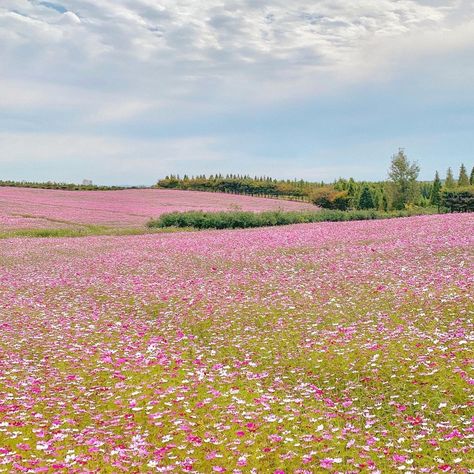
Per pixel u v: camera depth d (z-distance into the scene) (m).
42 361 13.93
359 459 8.47
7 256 32.03
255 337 15.84
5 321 17.94
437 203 100.81
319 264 25.33
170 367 13.52
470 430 9.25
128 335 16.50
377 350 13.69
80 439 9.38
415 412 10.44
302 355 14.12
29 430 9.67
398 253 26.12
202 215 56.16
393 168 87.88
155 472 8.20
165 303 20.05
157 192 115.88
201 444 9.14
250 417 10.23
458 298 17.12
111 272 26.45
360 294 19.36
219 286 22.30
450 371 11.80
